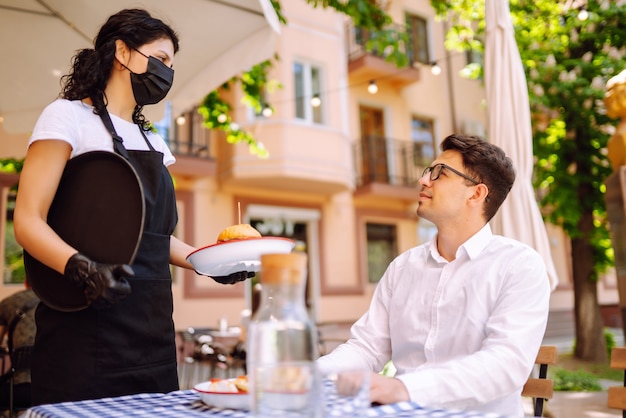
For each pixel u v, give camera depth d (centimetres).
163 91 184
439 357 172
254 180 1195
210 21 321
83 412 120
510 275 168
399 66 636
